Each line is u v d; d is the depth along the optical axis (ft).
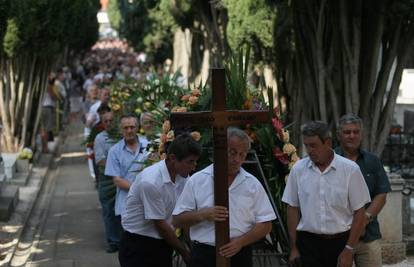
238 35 52.85
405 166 46.78
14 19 54.34
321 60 38.58
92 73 145.59
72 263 34.71
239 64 29.48
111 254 36.55
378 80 38.93
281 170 28.35
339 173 21.74
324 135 21.48
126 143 33.68
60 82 103.04
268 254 27.22
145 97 43.60
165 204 22.38
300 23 39.63
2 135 62.90
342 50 38.14
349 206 21.91
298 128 40.73
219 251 19.25
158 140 31.19
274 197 28.19
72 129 102.58
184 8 80.69
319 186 21.85
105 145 37.17
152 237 23.00
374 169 23.40
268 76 60.70
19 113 63.10
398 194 32.24
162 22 103.45
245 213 19.84
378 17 37.47
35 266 34.19
